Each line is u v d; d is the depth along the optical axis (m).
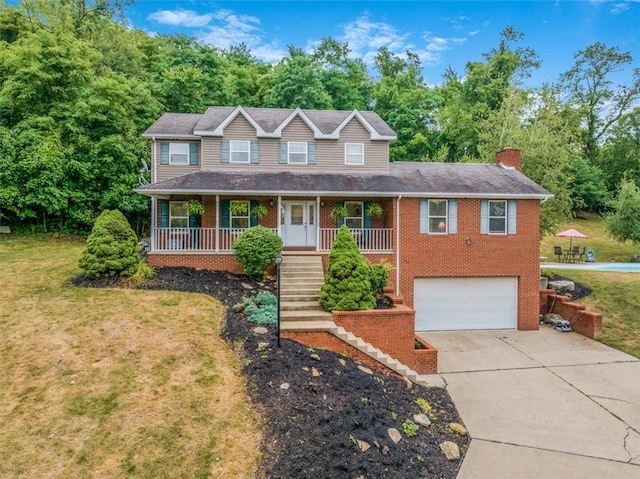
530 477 5.94
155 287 10.66
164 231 13.80
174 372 7.04
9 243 16.94
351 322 9.78
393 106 35.72
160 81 28.20
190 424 5.86
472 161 25.64
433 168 16.80
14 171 17.62
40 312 9.10
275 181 14.34
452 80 40.81
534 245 14.35
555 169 20.12
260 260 11.93
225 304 9.89
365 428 6.12
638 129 39.31
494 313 14.36
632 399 8.73
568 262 25.25
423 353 10.06
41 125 18.52
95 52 22.42
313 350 8.21
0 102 18.50
